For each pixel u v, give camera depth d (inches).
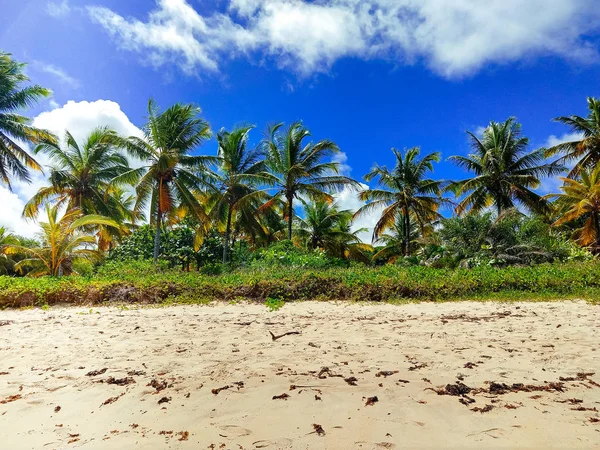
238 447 95.0
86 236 610.5
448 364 161.5
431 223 1087.0
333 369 156.7
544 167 920.3
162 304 398.6
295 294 429.4
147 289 424.2
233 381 142.9
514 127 953.5
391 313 324.5
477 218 695.1
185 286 438.3
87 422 110.7
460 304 378.6
